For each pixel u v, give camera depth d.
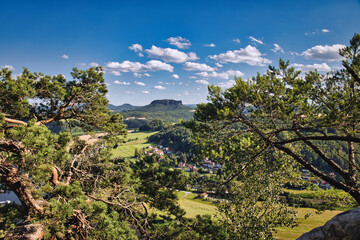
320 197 10.86
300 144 12.20
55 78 15.97
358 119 6.94
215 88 9.56
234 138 9.30
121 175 14.38
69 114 16.09
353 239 3.75
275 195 12.37
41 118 15.26
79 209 8.70
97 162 15.45
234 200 13.53
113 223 9.45
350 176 9.80
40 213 7.75
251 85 9.20
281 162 9.07
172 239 12.12
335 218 4.45
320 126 7.70
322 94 10.00
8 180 8.35
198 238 12.19
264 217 12.47
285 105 8.12
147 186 14.16
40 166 6.70
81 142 15.08
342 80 10.86
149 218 14.09
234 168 8.83
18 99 11.30
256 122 9.28
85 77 16.16
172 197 13.97
